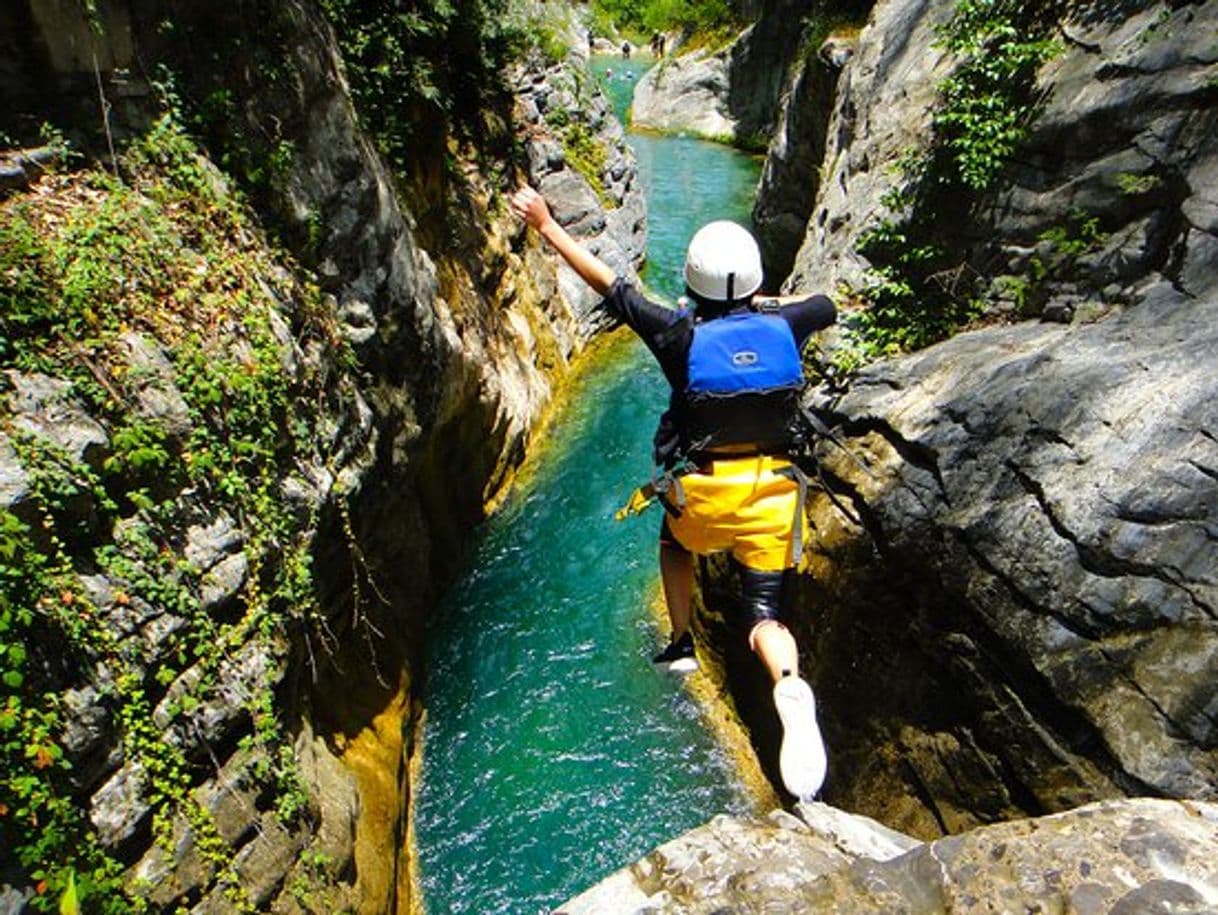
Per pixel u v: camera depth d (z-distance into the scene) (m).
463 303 12.28
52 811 4.43
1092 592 5.80
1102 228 7.89
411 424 8.89
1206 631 5.34
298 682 6.81
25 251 5.20
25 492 4.60
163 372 5.61
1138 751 5.38
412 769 8.69
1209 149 7.20
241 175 6.83
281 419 6.54
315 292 7.29
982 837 3.21
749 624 3.35
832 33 18.25
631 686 9.68
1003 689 6.25
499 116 15.28
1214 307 6.68
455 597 10.88
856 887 3.13
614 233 18.69
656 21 45.47
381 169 8.75
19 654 4.32
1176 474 5.75
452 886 7.70
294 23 7.34
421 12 11.77
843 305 10.04
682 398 3.28
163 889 4.99
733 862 3.31
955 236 9.44
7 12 5.62
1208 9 7.74
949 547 6.72
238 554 5.88
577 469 13.46
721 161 29.95
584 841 8.05
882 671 7.51
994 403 6.92
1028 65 8.99
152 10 6.29
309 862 5.95
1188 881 2.90
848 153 12.76
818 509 8.32
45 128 5.70
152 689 5.17
